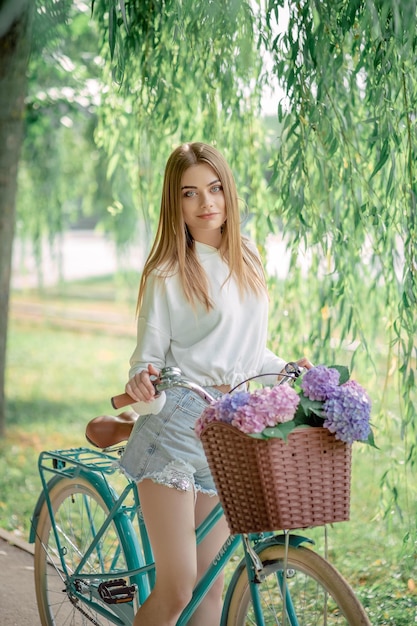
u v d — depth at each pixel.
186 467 2.61
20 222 12.39
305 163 3.74
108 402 9.24
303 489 2.14
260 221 4.57
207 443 2.25
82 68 7.50
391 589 4.00
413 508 4.35
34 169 10.80
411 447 3.89
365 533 4.83
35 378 10.87
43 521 3.33
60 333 15.20
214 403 2.24
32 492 5.98
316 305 4.49
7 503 5.70
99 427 2.89
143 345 2.65
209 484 2.72
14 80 5.94
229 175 2.70
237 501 2.21
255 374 2.74
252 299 2.71
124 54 4.05
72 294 21.12
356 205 3.85
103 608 3.02
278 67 3.73
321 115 3.65
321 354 4.21
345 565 4.39
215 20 3.78
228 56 4.04
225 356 2.66
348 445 2.18
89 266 26.03
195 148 2.70
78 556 3.18
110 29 3.72
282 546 2.43
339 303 4.18
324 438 2.15
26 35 4.62
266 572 2.47
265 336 2.76
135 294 12.57
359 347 4.10
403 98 3.47
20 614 3.75
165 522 2.61
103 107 4.93
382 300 4.53
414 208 3.51
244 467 2.15
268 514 2.13
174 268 2.67
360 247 4.05
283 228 4.09
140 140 4.73
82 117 8.14
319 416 2.17
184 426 2.61
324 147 3.78
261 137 4.62
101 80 4.89
